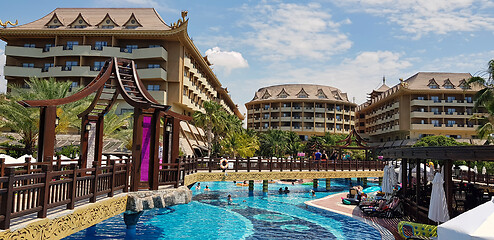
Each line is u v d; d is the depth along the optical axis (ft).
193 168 71.36
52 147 36.29
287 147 220.02
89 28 150.20
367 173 112.68
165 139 50.47
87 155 45.96
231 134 162.91
